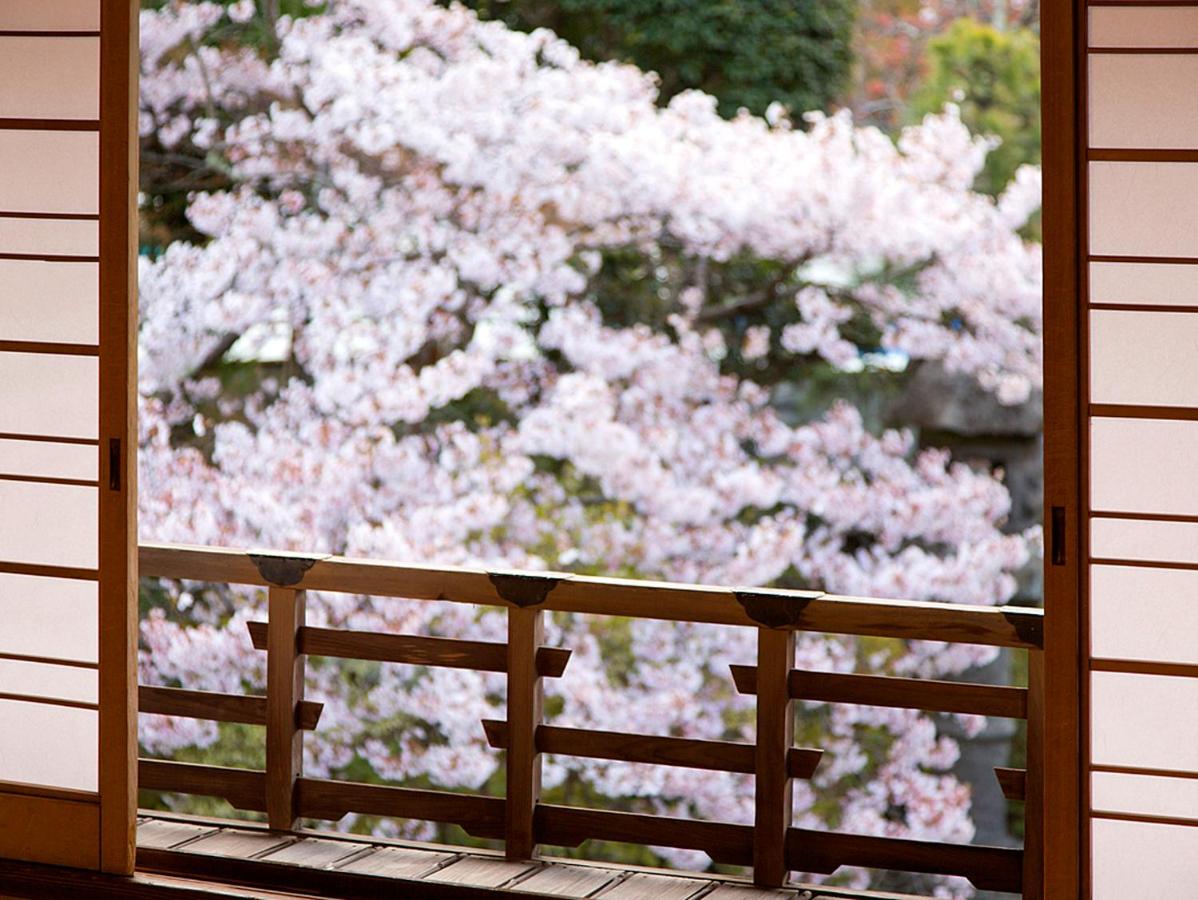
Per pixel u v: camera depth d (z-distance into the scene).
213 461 7.39
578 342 7.49
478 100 7.39
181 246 7.45
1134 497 3.01
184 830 4.04
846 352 7.67
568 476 7.42
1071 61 2.98
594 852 7.11
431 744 7.04
